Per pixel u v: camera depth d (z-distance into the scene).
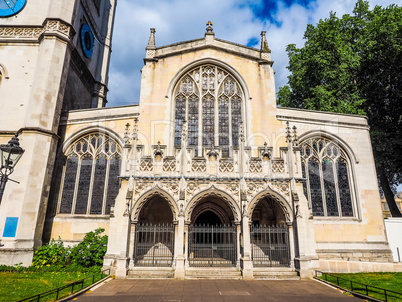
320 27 29.80
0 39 24.09
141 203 16.88
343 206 22.31
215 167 17.62
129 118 23.14
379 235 21.58
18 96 23.02
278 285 13.80
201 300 10.90
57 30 22.84
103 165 22.64
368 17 32.78
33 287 12.49
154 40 25.64
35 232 18.50
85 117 23.44
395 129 30.42
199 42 25.41
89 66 31.83
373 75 30.66
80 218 21.22
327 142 23.64
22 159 19.27
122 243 15.70
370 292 12.08
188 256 16.64
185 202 16.70
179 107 24.14
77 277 15.02
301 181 17.58
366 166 23.06
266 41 25.98
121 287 13.11
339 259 20.66
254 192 17.12
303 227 16.58
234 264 17.44
